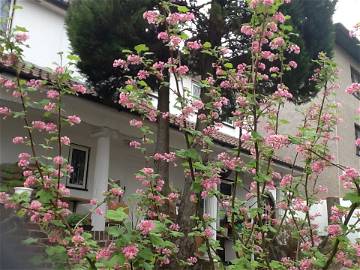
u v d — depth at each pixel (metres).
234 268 3.48
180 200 5.42
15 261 3.60
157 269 3.95
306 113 5.17
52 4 10.18
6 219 3.88
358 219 3.54
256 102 3.83
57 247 3.23
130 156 10.31
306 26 7.08
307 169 4.28
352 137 16.02
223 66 4.64
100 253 2.98
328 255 3.71
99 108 7.61
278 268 3.84
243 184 4.21
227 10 6.36
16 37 3.72
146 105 4.12
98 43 6.40
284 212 4.55
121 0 6.23
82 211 7.87
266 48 4.88
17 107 6.88
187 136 3.79
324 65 4.93
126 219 2.89
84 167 9.16
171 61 3.90
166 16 3.95
